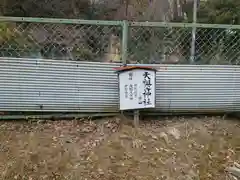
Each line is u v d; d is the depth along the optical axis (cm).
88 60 346
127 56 348
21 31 352
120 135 325
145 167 279
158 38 361
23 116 351
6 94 341
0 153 286
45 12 736
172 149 308
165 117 377
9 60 333
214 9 738
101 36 350
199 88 362
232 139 333
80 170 271
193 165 287
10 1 696
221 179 271
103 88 350
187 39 363
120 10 862
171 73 354
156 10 862
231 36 365
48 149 296
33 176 259
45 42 351
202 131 345
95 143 310
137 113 340
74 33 351
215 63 365
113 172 271
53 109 354
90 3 823
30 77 339
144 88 329
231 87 367
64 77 343
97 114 361
